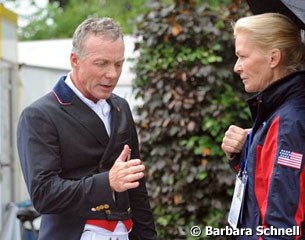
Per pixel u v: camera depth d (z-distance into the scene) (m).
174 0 7.73
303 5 3.73
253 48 3.93
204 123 7.46
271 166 3.66
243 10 7.62
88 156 4.23
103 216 4.16
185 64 7.56
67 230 4.21
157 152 7.64
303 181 3.57
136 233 4.80
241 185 3.98
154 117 7.70
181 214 7.61
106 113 4.41
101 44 4.04
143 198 4.81
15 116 10.55
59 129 4.16
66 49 13.54
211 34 7.52
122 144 4.43
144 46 7.86
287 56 3.92
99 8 24.53
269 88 3.86
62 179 4.09
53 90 4.29
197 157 7.57
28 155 4.09
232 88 7.67
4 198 9.35
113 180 3.96
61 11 26.75
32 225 8.41
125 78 11.30
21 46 13.77
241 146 4.35
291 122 3.63
